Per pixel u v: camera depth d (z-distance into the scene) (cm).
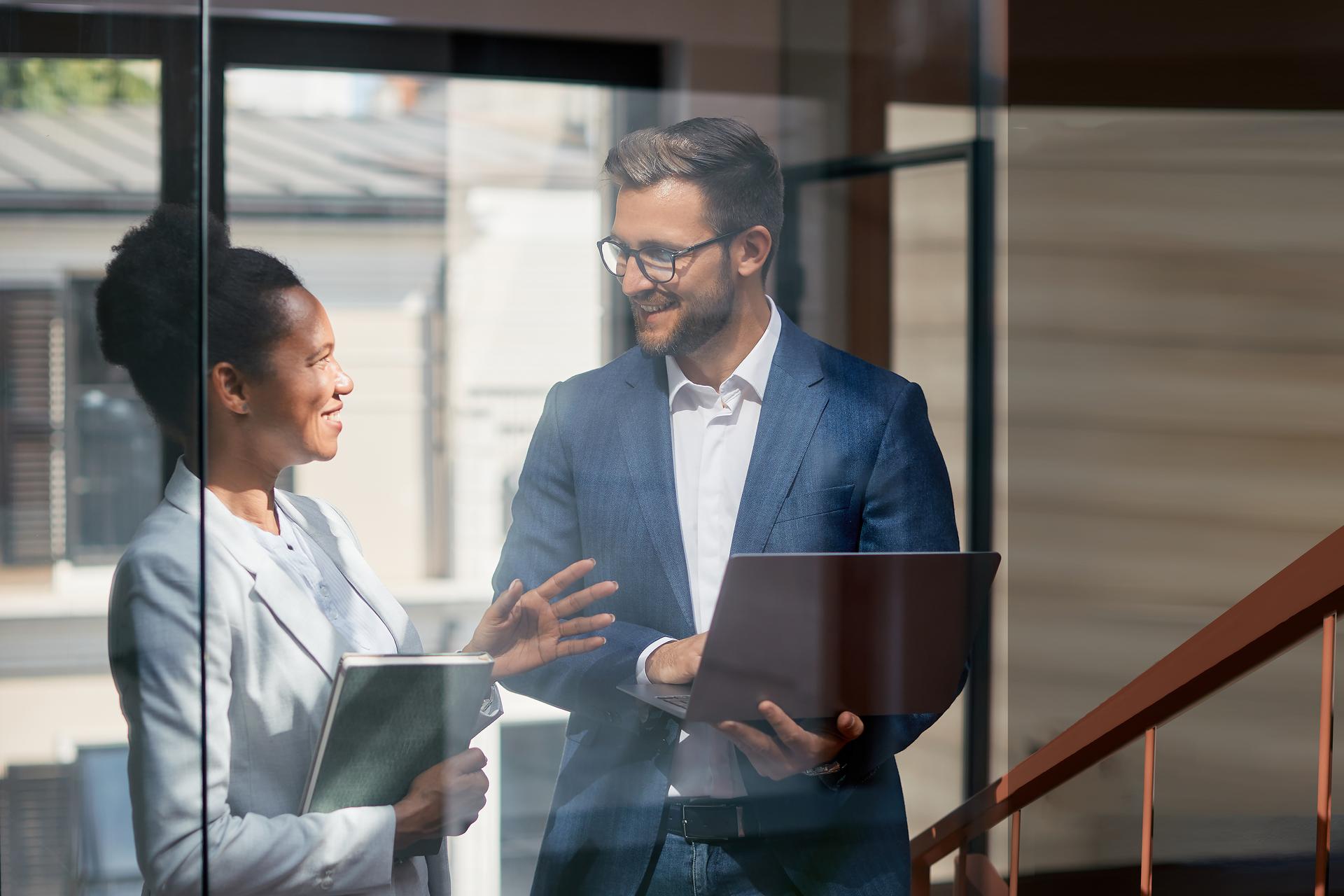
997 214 126
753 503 117
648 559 115
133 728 100
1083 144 128
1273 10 131
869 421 121
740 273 118
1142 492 130
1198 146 131
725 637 114
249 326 105
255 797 99
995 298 125
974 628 125
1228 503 132
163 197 105
